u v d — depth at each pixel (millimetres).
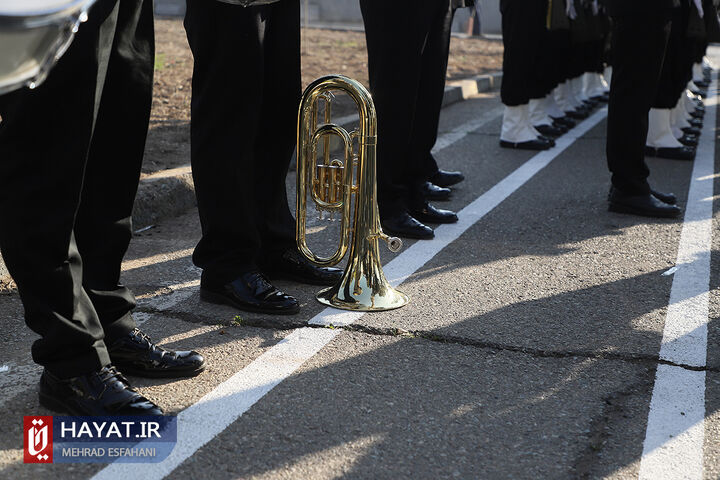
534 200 4922
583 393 2441
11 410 2273
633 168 4562
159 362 2469
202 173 2977
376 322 2932
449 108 8867
